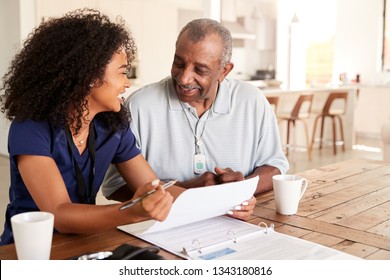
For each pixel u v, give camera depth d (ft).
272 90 23.03
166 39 33.32
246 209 4.86
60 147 4.73
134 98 6.36
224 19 32.91
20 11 21.26
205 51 5.53
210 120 6.38
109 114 5.11
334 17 33.65
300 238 4.40
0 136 23.53
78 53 4.49
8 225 5.04
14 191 4.92
